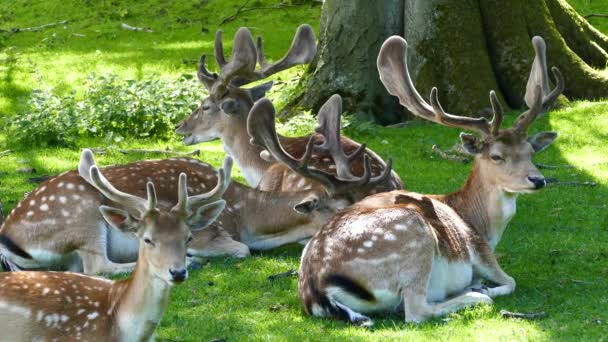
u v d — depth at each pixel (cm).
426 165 1609
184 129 1445
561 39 1958
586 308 928
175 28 2853
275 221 1166
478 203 1012
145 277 769
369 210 932
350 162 1142
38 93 1842
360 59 1927
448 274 945
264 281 1044
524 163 977
